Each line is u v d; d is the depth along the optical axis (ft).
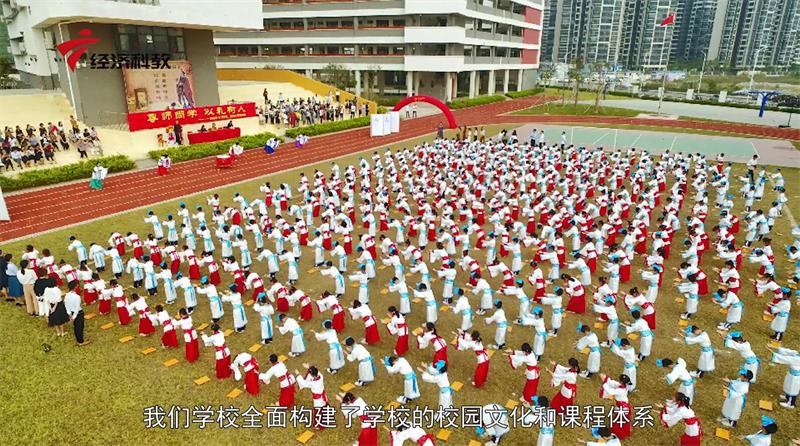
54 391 36.94
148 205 79.30
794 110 208.95
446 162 99.76
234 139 119.65
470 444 32.60
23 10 162.20
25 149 94.27
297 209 69.41
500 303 42.32
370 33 205.57
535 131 132.16
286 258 53.31
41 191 85.15
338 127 147.43
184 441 32.58
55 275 51.47
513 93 270.05
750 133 154.51
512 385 38.47
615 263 51.72
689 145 134.62
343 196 84.58
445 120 176.35
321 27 216.54
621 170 94.79
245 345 43.24
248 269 56.80
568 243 65.51
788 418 34.78
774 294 51.93
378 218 74.08
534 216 73.67
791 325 46.37
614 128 164.04
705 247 62.90
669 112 206.18
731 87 328.29
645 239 62.39
